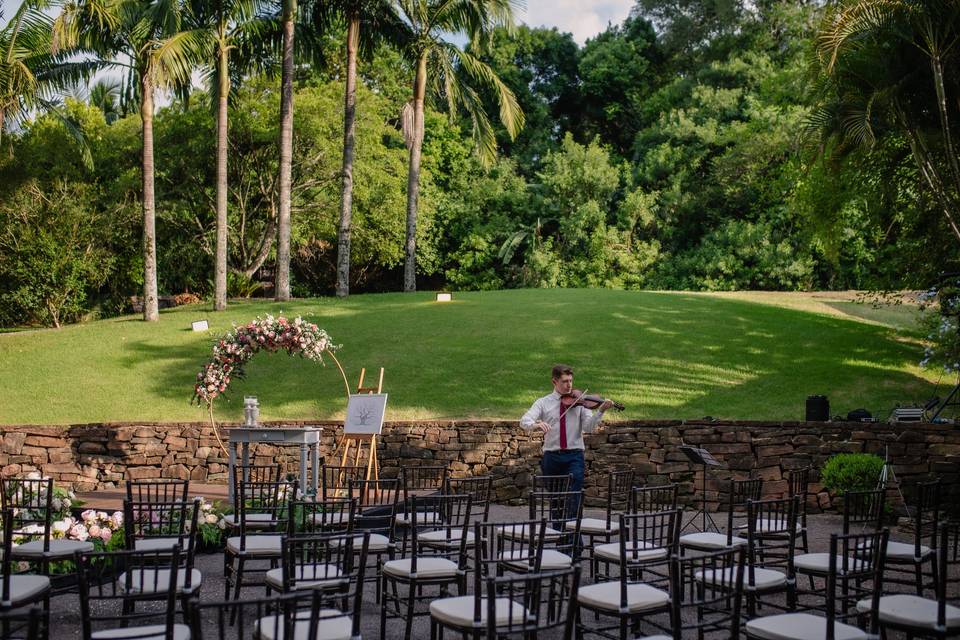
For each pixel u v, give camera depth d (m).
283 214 22.05
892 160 15.81
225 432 13.86
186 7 20.88
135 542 6.39
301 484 9.92
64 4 18.77
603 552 6.53
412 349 17.03
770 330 17.62
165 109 29.00
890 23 11.84
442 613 4.87
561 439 9.01
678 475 12.41
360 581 4.58
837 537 4.40
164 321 20.22
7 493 7.47
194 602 3.54
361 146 28.39
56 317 25.55
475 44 24.67
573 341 16.95
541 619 6.47
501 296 22.12
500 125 41.59
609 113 41.25
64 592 5.79
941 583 4.66
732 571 5.57
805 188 18.69
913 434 11.61
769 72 35.69
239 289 30.16
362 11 23.81
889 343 16.86
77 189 26.91
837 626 4.66
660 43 42.97
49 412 15.02
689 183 35.09
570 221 34.28
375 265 36.31
